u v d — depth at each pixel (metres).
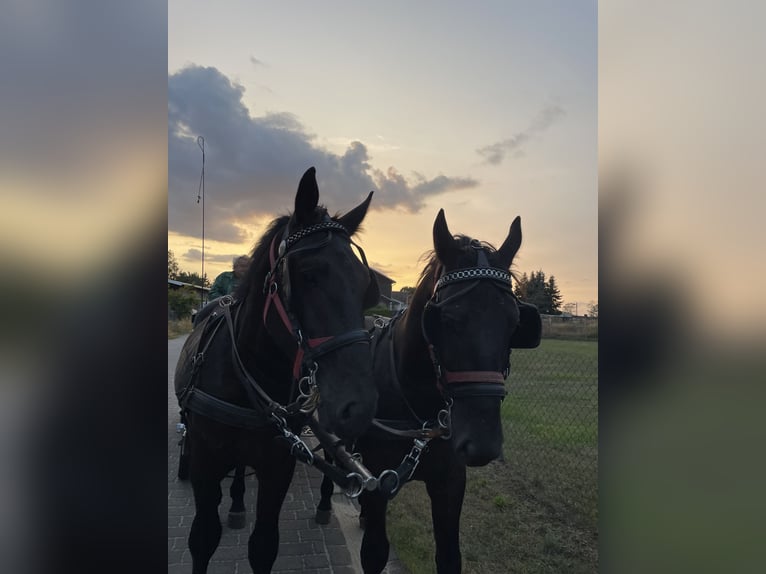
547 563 3.61
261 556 2.60
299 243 2.33
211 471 2.79
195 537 2.71
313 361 2.17
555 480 4.99
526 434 6.22
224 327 2.90
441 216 2.46
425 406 2.67
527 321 2.51
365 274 2.34
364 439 2.82
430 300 2.41
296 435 2.73
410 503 4.89
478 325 2.23
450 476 2.65
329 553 3.82
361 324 2.22
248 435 2.63
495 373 2.20
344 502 4.86
